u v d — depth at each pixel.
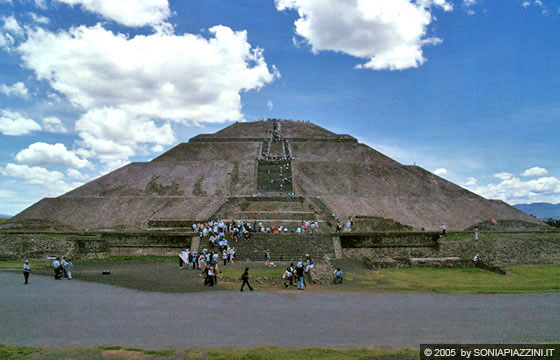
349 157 75.56
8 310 15.75
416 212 53.00
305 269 26.20
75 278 24.31
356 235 36.50
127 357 10.44
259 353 10.78
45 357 10.41
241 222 38.88
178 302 17.38
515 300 18.30
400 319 14.65
